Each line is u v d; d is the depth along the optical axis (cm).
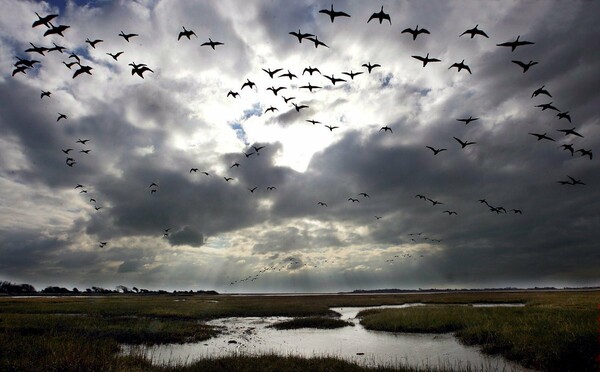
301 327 3172
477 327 2308
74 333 2381
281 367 1531
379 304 6284
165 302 6269
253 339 2602
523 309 3180
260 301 7188
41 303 5272
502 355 1820
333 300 7562
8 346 1659
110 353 1725
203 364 1577
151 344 2320
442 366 1670
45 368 1365
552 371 1505
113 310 4228
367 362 1809
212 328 3041
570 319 2114
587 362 1469
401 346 2223
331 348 2230
